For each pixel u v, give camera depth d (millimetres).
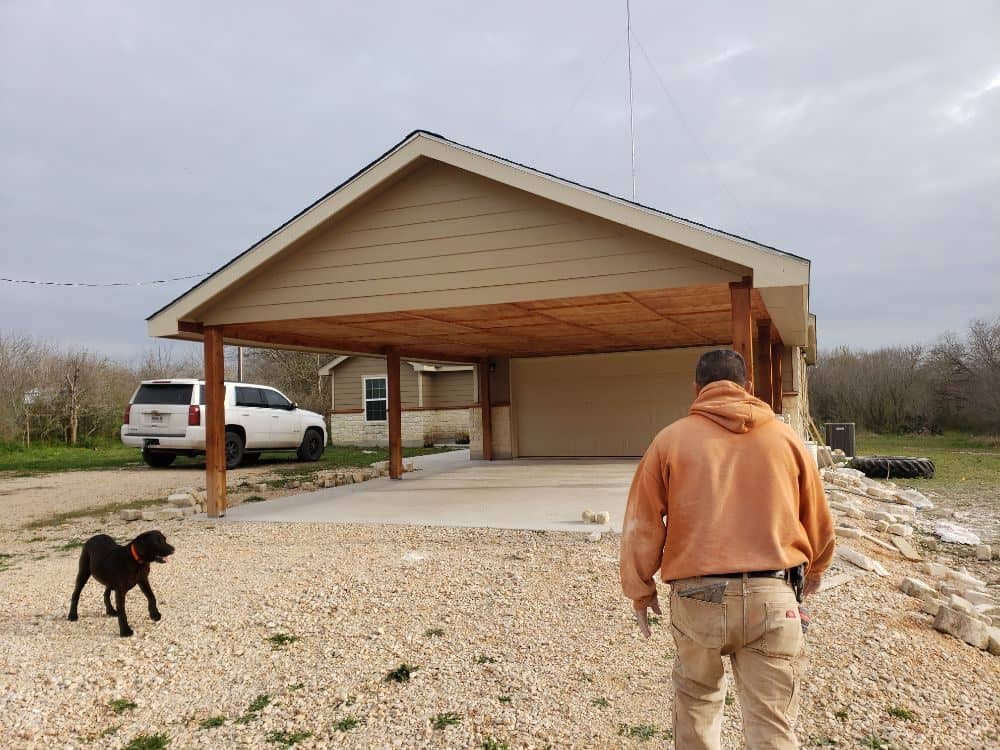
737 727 3174
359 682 3672
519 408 15336
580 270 6680
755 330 10891
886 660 3805
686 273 6367
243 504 9328
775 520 2303
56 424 21578
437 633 4223
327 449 20969
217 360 8305
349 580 5258
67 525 8469
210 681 3734
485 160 6738
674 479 2400
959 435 26234
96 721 3361
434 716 3326
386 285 7410
